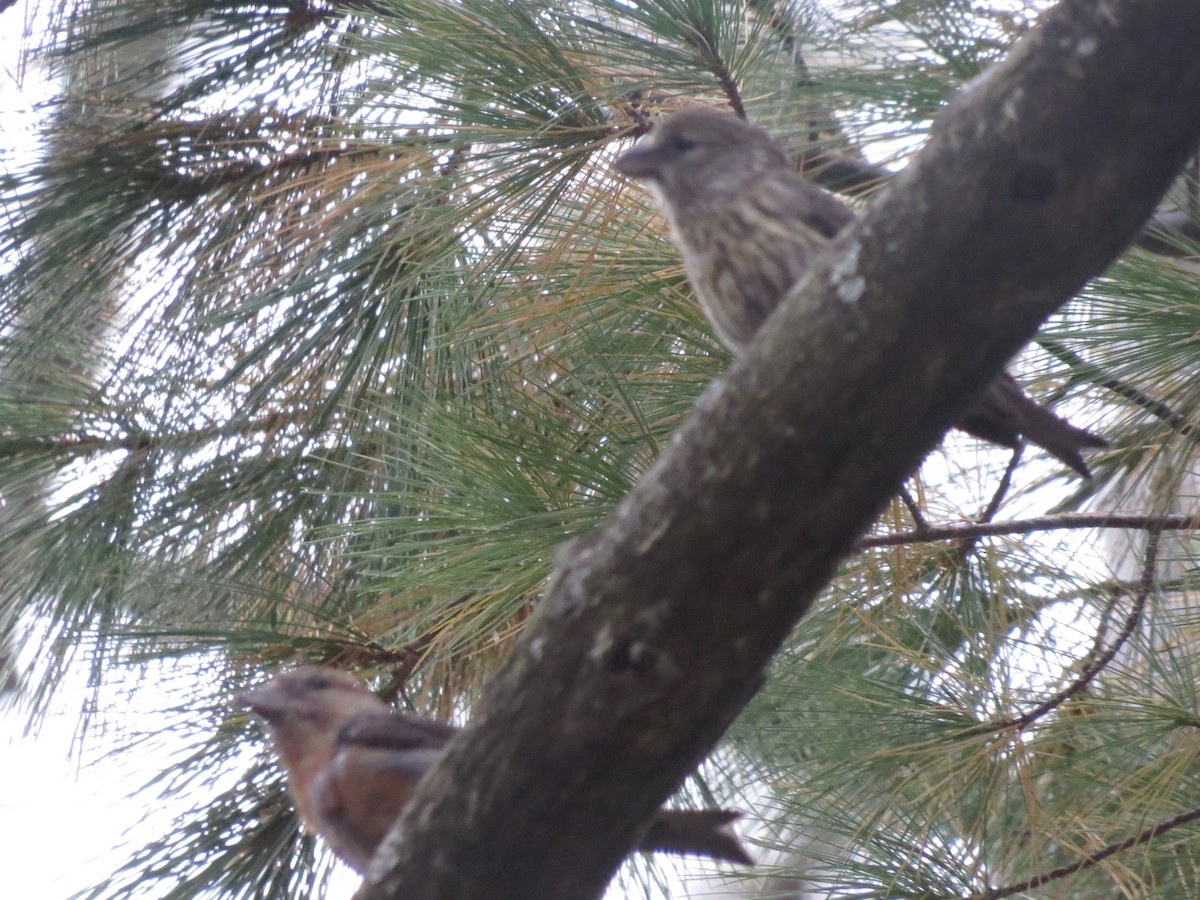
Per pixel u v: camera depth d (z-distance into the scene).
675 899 6.77
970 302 3.59
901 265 3.60
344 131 7.00
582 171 6.44
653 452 5.57
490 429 5.77
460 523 5.64
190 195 7.63
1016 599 6.38
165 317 7.56
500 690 3.89
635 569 3.74
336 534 6.38
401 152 6.70
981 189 3.55
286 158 7.66
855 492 3.70
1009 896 6.05
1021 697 6.07
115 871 6.69
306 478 7.43
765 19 6.40
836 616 6.26
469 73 6.11
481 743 3.90
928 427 3.69
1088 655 6.11
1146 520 5.84
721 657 3.76
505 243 6.37
